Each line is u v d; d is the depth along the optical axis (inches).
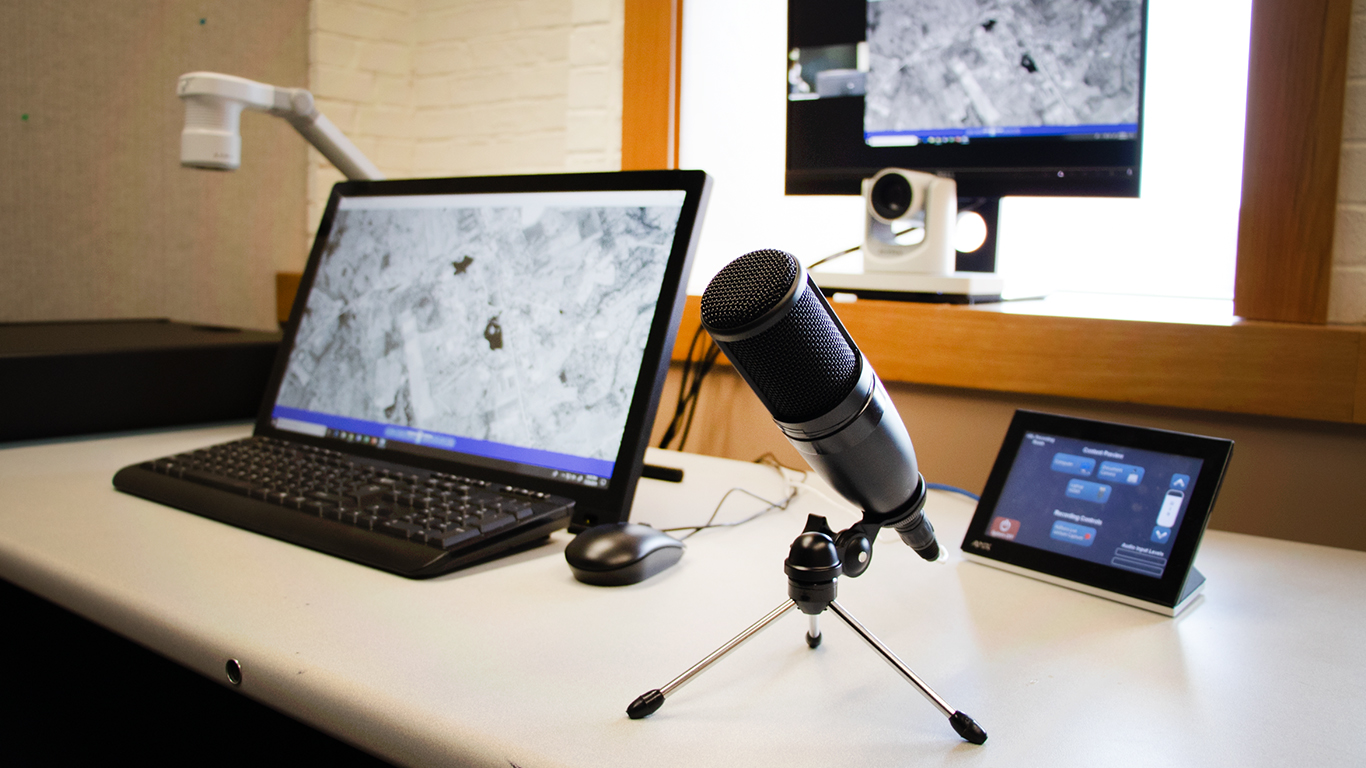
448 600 23.1
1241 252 37.3
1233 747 16.1
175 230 66.9
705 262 61.4
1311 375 33.1
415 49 76.4
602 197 32.7
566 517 28.5
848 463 18.2
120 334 50.1
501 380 32.9
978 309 40.4
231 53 68.3
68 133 60.5
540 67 68.1
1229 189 48.2
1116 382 36.7
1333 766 15.4
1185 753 15.8
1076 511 26.5
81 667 44.3
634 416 29.2
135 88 63.6
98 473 35.8
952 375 40.4
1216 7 47.4
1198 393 35.2
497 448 32.1
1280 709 17.7
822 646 20.6
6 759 38.1
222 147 38.6
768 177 58.5
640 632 21.2
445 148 74.9
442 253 36.1
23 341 44.9
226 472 32.2
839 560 18.3
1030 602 24.0
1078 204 53.3
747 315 15.7
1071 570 25.3
